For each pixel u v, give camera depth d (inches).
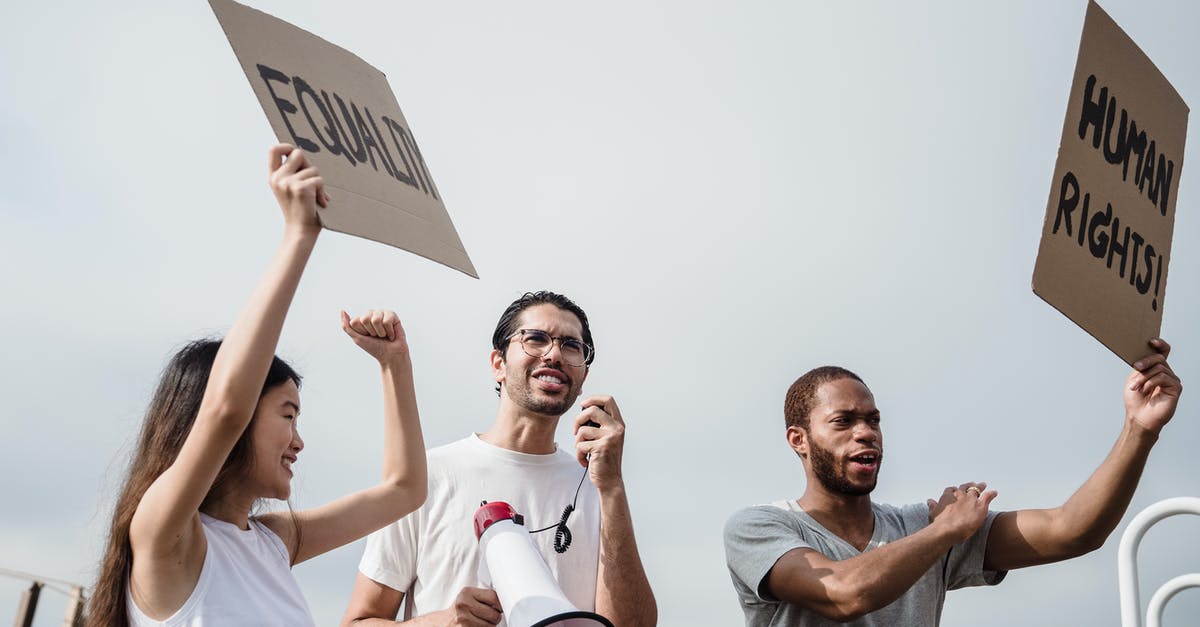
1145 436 132.7
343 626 135.4
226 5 95.7
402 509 119.4
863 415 144.8
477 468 140.3
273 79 96.1
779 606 140.2
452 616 120.0
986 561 148.2
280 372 106.3
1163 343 131.0
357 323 118.7
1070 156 122.3
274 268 89.6
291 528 112.6
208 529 100.5
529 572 88.5
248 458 103.4
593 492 143.9
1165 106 134.7
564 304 147.3
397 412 120.1
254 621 97.1
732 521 146.1
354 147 100.1
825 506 145.4
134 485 99.5
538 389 141.7
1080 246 122.0
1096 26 127.3
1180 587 102.1
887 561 129.2
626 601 132.5
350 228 93.6
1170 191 134.4
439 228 106.3
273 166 91.7
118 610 95.9
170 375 103.4
